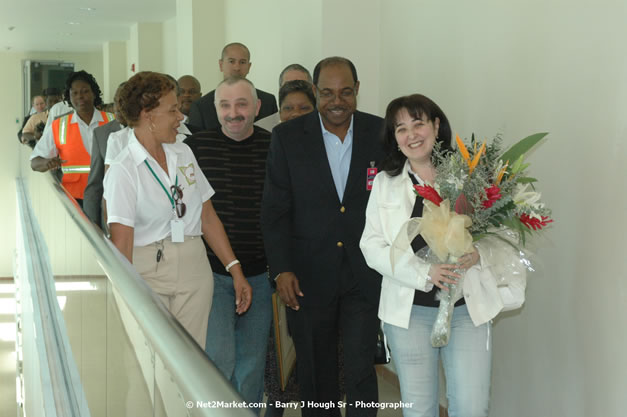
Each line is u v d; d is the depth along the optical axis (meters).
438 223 2.43
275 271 3.24
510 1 3.28
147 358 1.58
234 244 3.52
